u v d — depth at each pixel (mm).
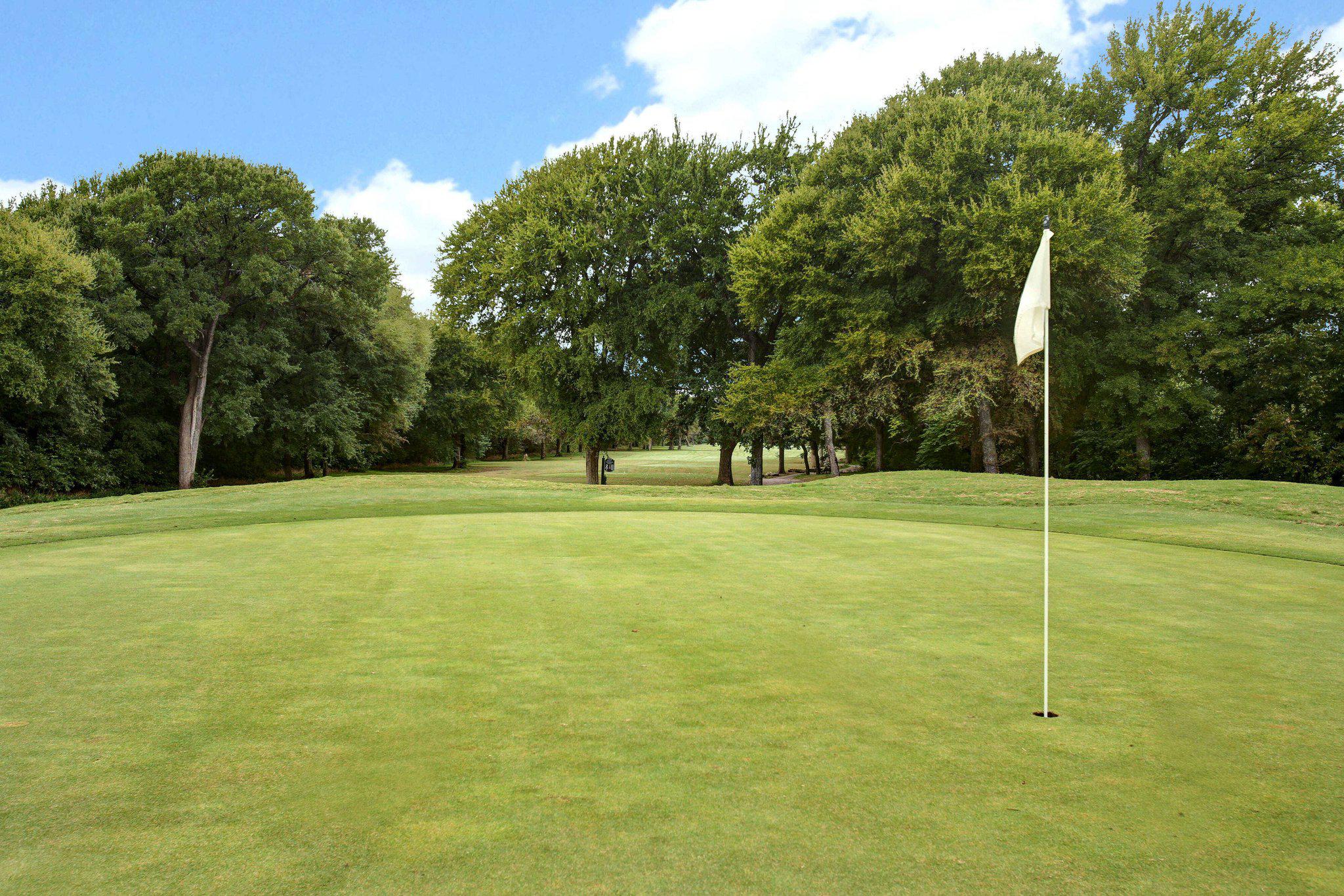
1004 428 32000
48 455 33844
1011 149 26594
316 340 45562
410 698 4727
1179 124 30594
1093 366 30094
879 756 3906
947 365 27234
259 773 3650
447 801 3375
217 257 36625
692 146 34938
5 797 3387
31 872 2779
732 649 5855
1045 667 4547
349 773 3666
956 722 4418
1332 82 28516
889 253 26875
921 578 8828
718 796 3438
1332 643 6211
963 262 26641
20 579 8680
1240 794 3520
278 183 36812
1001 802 3414
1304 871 2850
